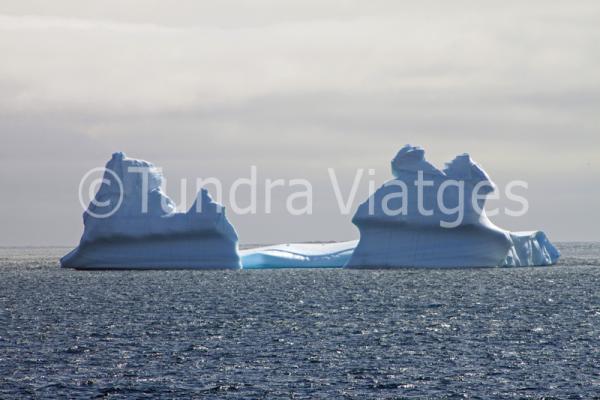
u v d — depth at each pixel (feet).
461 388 593.83
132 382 608.60
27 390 589.73
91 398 572.92
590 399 568.00
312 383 605.73
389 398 572.10
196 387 596.29
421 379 615.98
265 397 573.74
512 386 597.52
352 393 583.17
